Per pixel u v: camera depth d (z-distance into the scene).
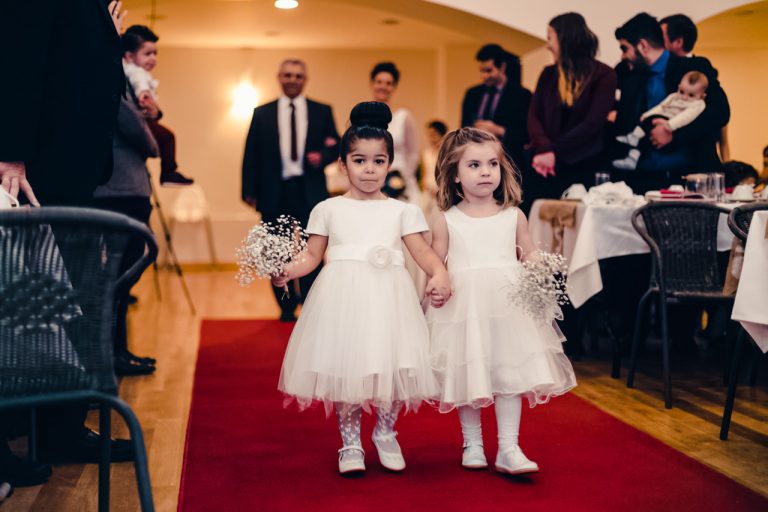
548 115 5.11
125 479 2.59
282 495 2.43
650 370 4.37
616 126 5.24
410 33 10.22
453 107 11.42
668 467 2.70
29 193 2.27
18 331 1.62
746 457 2.86
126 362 4.22
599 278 4.11
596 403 3.62
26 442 3.00
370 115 2.68
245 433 3.14
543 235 4.68
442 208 2.77
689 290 3.78
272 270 2.45
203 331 5.61
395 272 2.58
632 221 3.83
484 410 3.42
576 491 2.46
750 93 7.15
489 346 2.53
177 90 11.07
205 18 9.09
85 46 2.41
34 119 2.23
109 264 1.69
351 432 2.63
